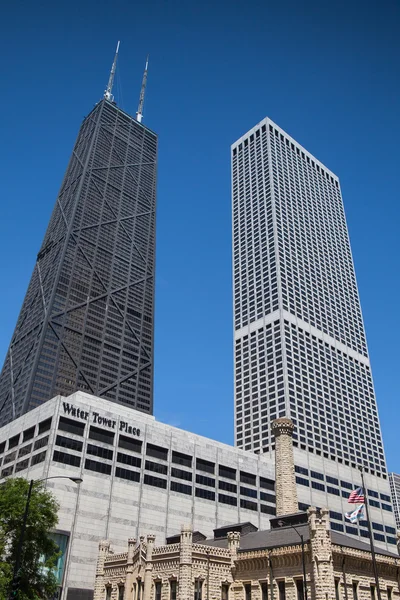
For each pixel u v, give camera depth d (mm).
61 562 102062
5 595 53500
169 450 134625
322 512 56125
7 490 64562
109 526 113250
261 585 59156
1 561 57562
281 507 78062
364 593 56719
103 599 67812
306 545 55938
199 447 142000
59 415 118500
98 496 114812
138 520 118812
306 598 52969
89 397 136000
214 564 61469
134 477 123500
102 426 124375
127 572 65438
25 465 118812
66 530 106125
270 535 66250
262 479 152875
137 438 129500
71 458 115312
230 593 61219
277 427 84562
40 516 63844
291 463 81500
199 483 136125
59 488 109562
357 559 57594
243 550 62500
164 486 128125
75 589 101750
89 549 107688
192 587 58469
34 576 62031
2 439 134625
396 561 62750
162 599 59688
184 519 127562
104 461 120250
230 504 140125
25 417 129625
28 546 61938
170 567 60750
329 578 52750
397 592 61188
